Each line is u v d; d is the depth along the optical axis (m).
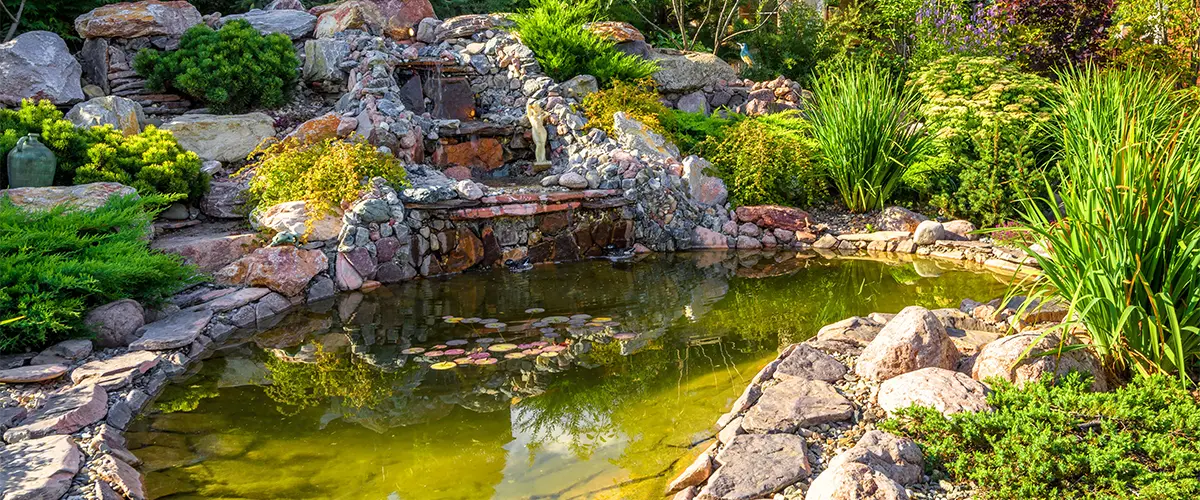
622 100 10.72
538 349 5.91
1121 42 11.56
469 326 6.50
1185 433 3.65
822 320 6.48
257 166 9.13
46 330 5.54
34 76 9.51
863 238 9.26
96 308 5.86
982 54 11.55
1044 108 9.73
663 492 3.79
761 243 9.48
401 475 4.05
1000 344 4.43
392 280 8.03
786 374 4.74
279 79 10.51
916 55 13.06
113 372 5.19
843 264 8.48
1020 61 11.80
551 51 11.47
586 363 5.61
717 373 5.36
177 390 5.24
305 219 7.78
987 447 3.71
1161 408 3.88
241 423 4.71
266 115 10.02
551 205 8.79
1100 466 3.33
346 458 4.25
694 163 9.75
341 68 11.12
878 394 4.38
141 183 7.98
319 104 11.11
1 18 11.20
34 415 4.49
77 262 5.76
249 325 6.65
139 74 10.47
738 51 15.27
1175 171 4.17
